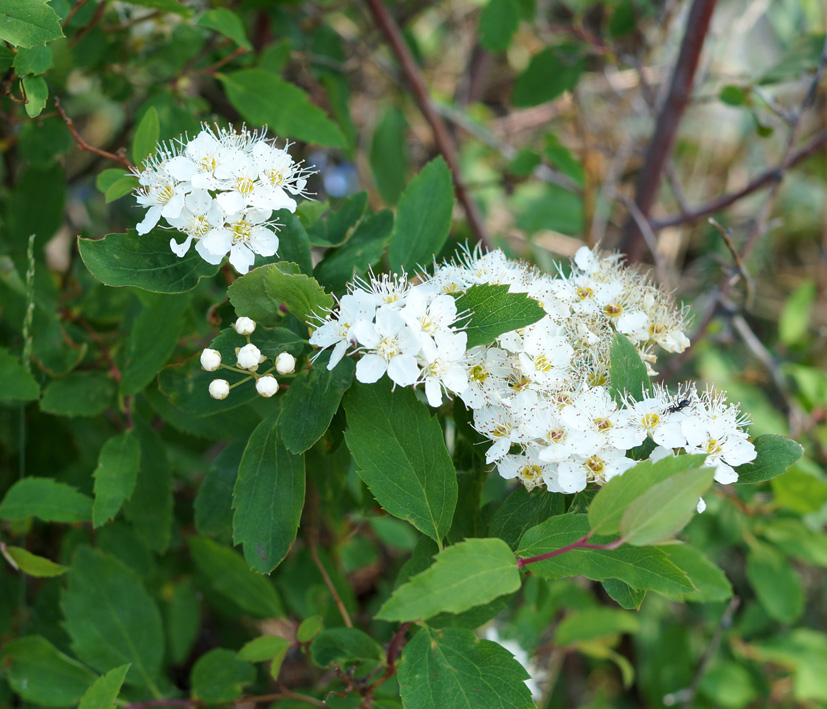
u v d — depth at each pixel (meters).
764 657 0.28
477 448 0.18
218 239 0.17
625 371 0.17
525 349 0.17
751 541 0.26
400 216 0.20
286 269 0.17
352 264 0.19
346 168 0.36
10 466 0.26
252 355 0.17
